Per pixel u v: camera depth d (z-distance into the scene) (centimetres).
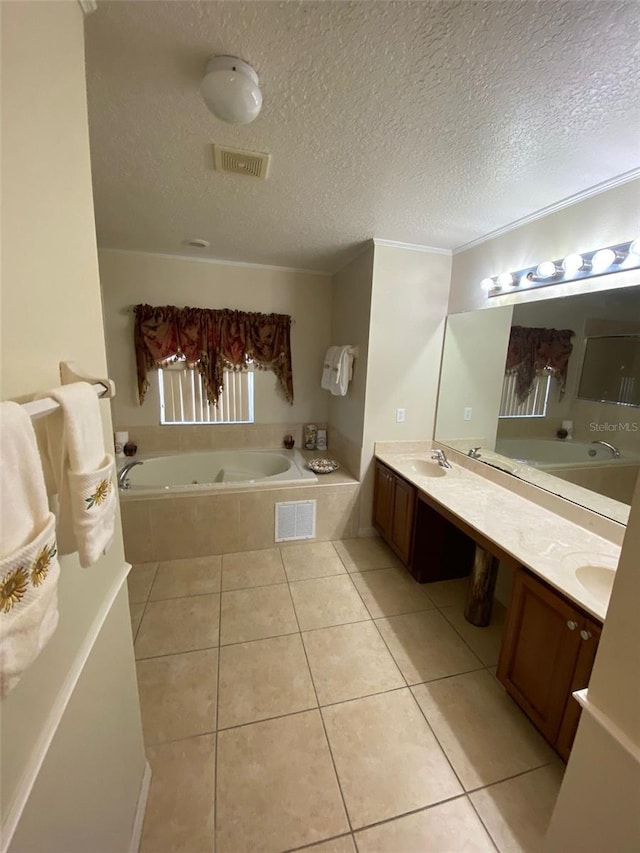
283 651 182
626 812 74
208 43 96
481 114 120
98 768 84
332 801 121
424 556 237
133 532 251
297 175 162
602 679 79
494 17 86
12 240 54
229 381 337
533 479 204
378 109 119
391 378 276
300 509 280
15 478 44
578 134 128
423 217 206
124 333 303
